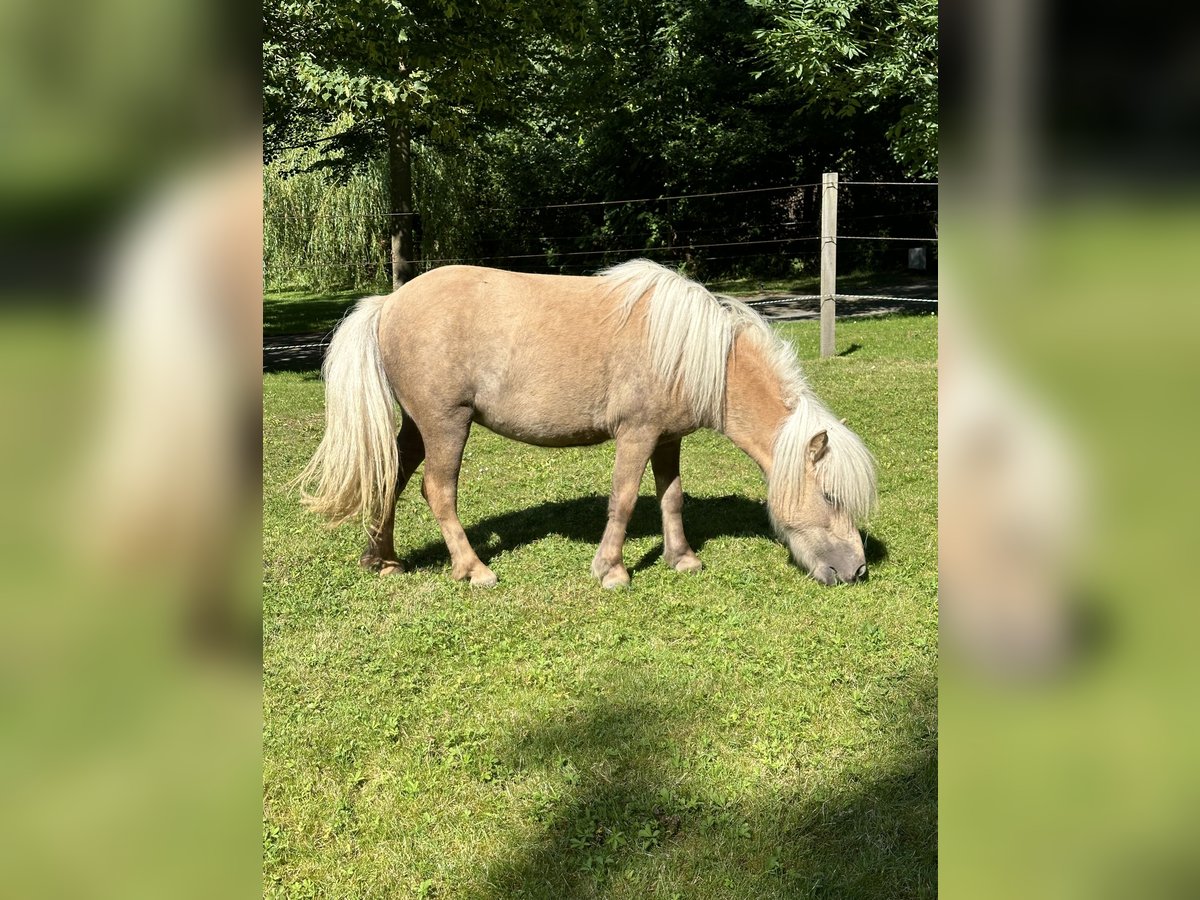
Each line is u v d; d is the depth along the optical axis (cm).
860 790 310
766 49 1311
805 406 466
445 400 472
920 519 580
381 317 479
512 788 317
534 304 474
